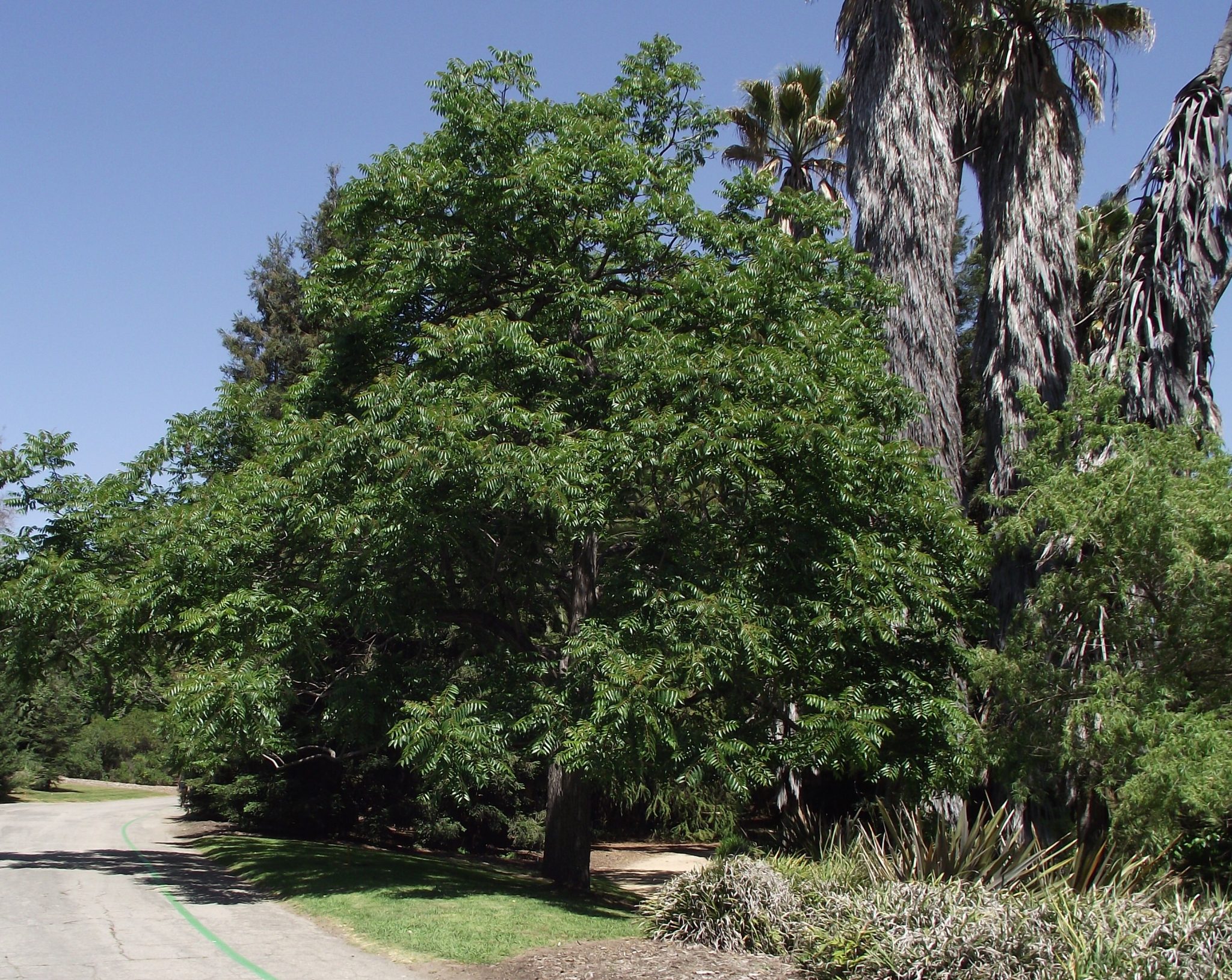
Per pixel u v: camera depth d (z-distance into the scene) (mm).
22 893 12141
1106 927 6980
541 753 11023
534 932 9844
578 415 12906
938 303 16953
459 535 12609
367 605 12391
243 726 11344
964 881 8867
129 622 12875
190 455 15961
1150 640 9930
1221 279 15195
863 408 12602
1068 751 10000
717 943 9242
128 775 60438
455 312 14789
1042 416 11375
